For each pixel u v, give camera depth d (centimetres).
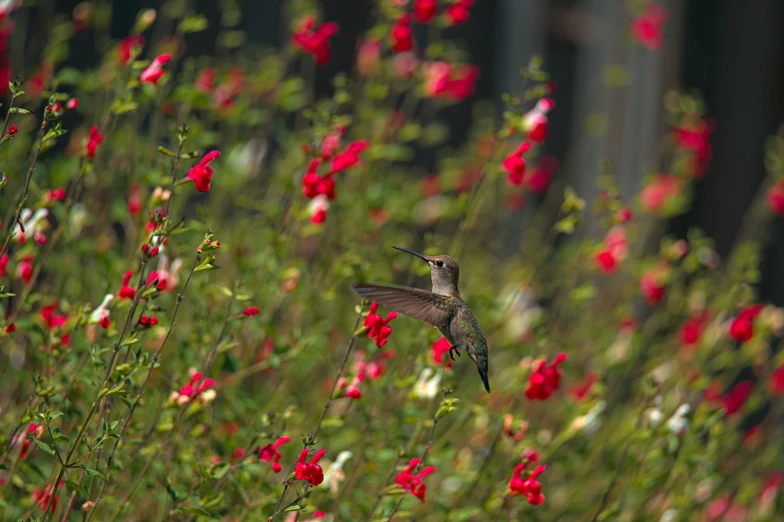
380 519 695
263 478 732
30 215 754
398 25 1034
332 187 830
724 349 1262
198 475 735
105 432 629
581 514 999
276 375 979
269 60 1181
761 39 1992
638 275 1258
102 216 998
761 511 1079
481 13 1898
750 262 1063
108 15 1084
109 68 1011
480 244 1560
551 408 1129
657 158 1869
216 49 1523
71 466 616
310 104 1395
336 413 911
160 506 788
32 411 632
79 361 753
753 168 1983
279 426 850
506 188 1422
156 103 888
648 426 888
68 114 1328
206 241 619
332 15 1641
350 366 935
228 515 782
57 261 888
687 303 1197
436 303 785
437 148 1797
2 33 917
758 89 1988
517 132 929
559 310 1198
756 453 1229
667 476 946
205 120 1168
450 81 1222
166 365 864
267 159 1406
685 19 1900
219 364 792
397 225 1264
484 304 1016
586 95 1952
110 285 794
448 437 869
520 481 746
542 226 1766
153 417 787
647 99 1880
